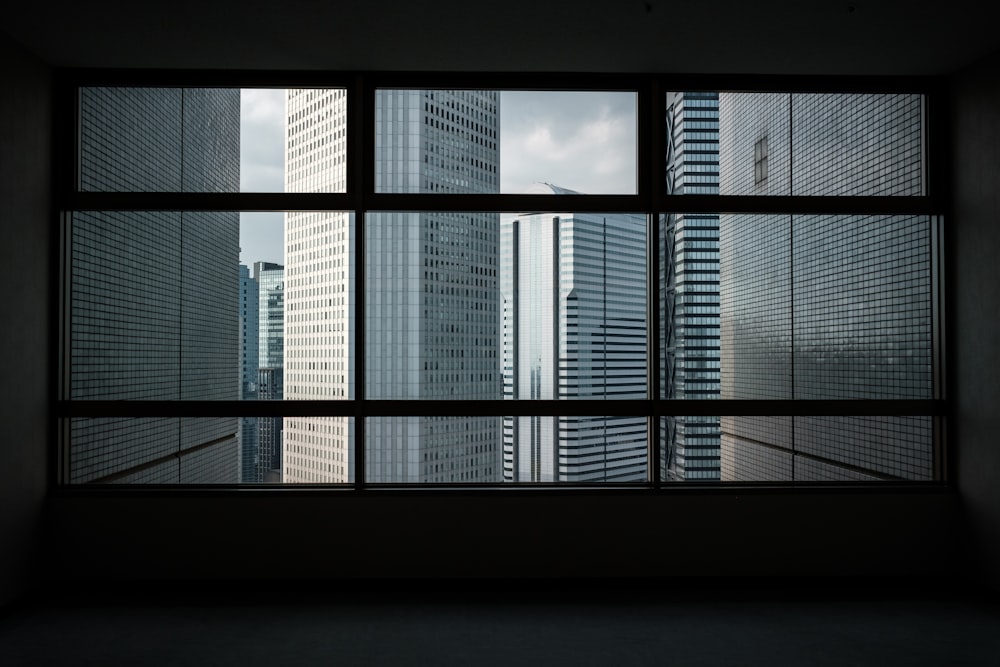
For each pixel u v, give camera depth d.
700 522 3.61
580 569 3.57
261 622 3.11
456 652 2.78
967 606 3.34
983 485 3.46
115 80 3.65
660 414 3.70
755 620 3.14
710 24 3.11
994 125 3.41
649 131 3.75
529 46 3.35
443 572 3.55
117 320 3.72
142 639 2.91
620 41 3.30
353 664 2.65
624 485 3.68
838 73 3.70
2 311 3.15
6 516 3.17
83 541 3.50
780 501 3.62
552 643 2.87
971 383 3.55
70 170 3.62
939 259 3.76
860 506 3.62
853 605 3.35
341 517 3.55
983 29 3.14
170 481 3.65
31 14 2.98
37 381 3.44
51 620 3.13
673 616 3.20
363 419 3.64
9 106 3.20
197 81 3.68
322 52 3.41
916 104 3.87
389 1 2.88
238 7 2.92
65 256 3.64
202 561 3.52
